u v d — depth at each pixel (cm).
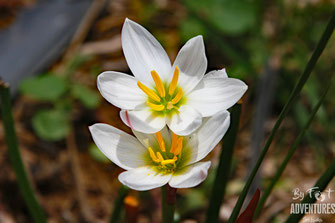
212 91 44
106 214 69
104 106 78
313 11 82
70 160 74
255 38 81
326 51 79
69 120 78
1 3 90
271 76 70
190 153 44
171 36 88
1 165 71
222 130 43
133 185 43
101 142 44
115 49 88
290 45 82
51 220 68
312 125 76
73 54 87
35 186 70
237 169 73
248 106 79
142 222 66
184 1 80
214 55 84
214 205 49
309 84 72
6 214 66
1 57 83
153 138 45
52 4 92
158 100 44
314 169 73
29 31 88
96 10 93
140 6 94
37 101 80
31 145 75
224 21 78
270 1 86
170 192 45
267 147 45
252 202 44
